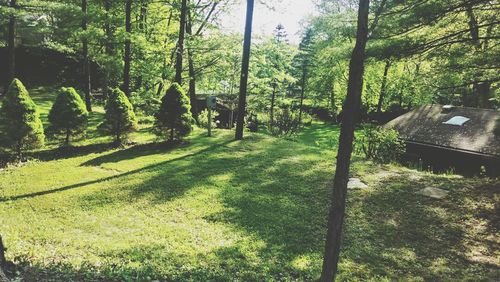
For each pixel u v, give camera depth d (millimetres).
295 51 41750
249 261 7328
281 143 17641
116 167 13375
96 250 7434
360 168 13828
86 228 8602
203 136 18531
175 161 14250
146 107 22469
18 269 5996
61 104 15539
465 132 20469
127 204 10164
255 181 12312
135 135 18484
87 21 21500
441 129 21438
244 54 17250
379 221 9547
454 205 10477
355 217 9742
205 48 22750
